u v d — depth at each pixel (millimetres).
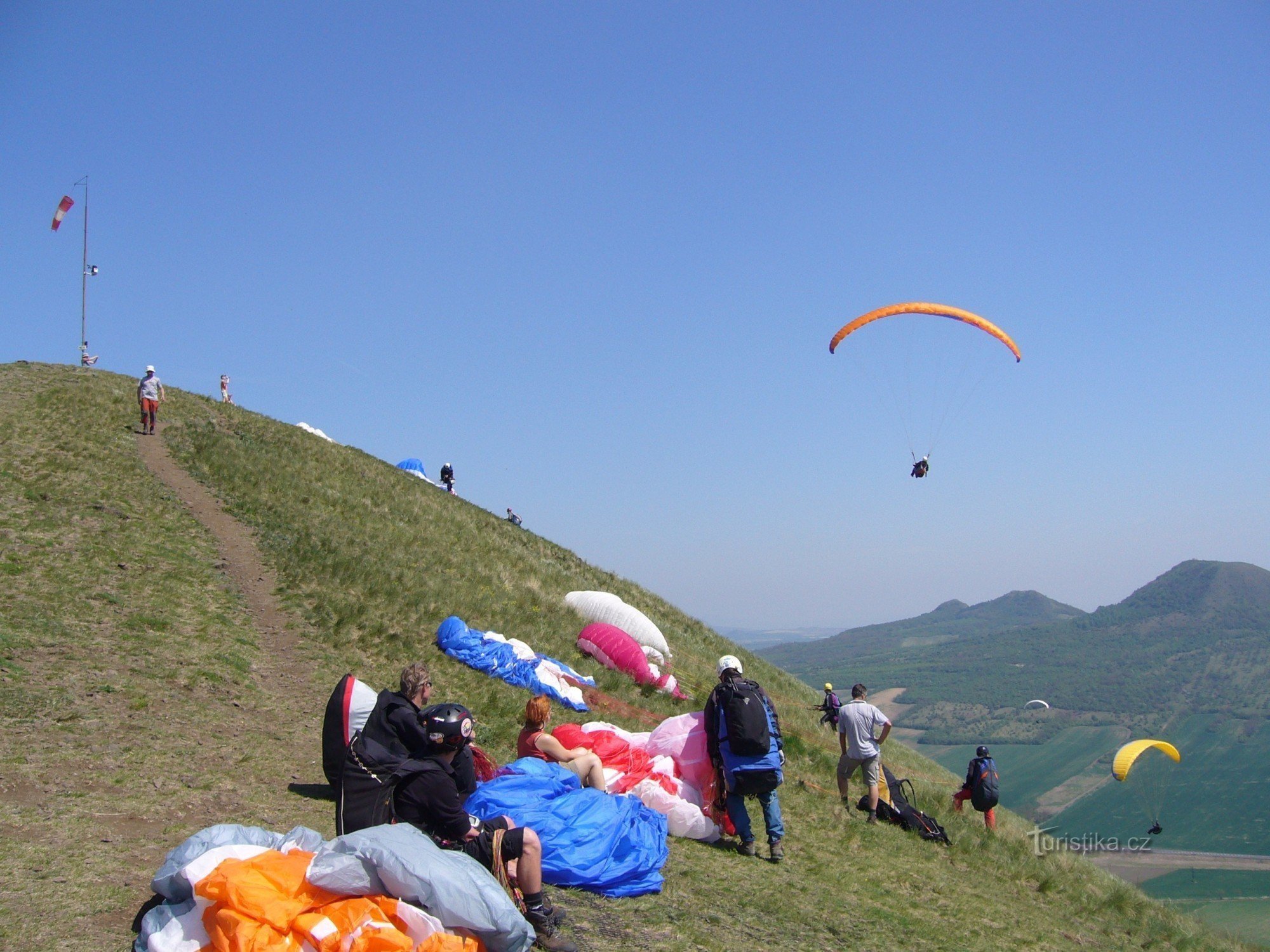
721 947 6262
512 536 32875
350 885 4523
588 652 17594
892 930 7824
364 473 27875
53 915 4875
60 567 12445
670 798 8766
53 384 24234
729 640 39125
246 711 9742
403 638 13711
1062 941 9336
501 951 4629
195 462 19828
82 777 7012
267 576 14656
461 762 6461
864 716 11875
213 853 4719
